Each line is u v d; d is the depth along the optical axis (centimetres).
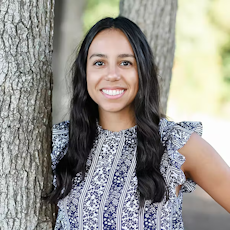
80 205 196
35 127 202
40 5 199
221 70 1448
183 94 1466
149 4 355
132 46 195
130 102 202
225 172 200
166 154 199
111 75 192
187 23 1402
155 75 208
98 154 204
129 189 193
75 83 214
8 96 193
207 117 1376
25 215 201
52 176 212
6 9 190
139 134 201
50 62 209
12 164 196
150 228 191
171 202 193
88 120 211
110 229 191
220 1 1372
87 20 1075
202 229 524
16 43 192
